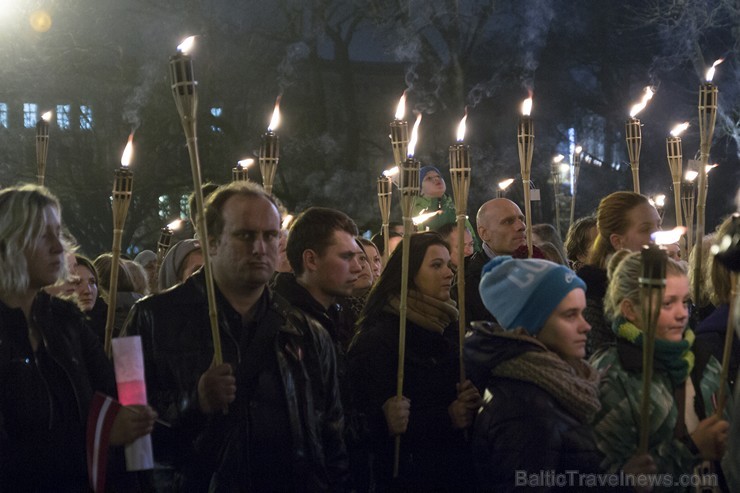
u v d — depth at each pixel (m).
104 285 6.37
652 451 3.63
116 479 3.58
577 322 3.70
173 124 31.94
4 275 3.45
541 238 7.56
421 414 4.61
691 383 3.83
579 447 3.46
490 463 3.54
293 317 4.08
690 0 32.38
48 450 3.42
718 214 33.09
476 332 3.71
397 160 4.98
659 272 3.30
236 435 3.81
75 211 32.19
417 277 4.79
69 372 3.52
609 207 5.20
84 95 32.03
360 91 38.66
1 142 31.75
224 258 3.92
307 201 32.94
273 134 4.65
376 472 4.63
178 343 3.88
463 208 4.57
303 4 33.84
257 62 33.41
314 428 3.95
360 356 4.70
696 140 34.56
